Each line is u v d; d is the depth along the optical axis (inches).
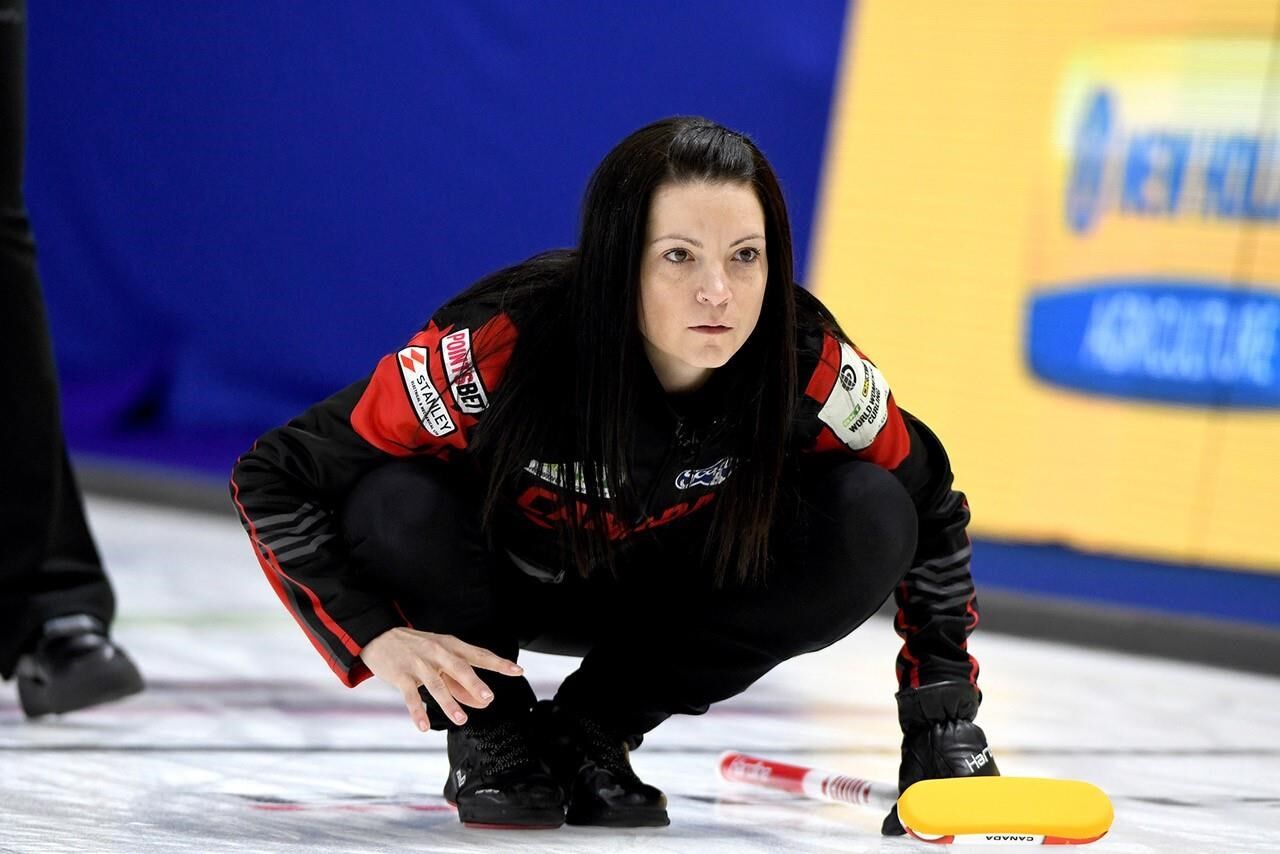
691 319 216.2
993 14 643.5
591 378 225.1
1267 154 583.8
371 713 362.0
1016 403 628.4
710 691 259.8
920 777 253.9
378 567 241.3
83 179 870.4
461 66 768.3
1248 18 589.6
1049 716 408.2
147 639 450.0
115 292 874.1
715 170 217.8
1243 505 584.7
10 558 335.6
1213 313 592.1
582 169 740.0
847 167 668.7
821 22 677.9
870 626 551.5
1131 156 609.0
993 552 610.9
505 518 249.4
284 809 267.1
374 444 240.8
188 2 832.9
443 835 247.1
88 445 830.5
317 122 806.5
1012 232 633.6
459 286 775.7
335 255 808.3
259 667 414.6
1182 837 268.4
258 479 240.4
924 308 647.8
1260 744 381.4
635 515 235.5
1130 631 522.9
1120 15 614.5
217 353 849.5
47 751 311.7
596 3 732.7
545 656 447.8
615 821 253.9
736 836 253.0
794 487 247.1
